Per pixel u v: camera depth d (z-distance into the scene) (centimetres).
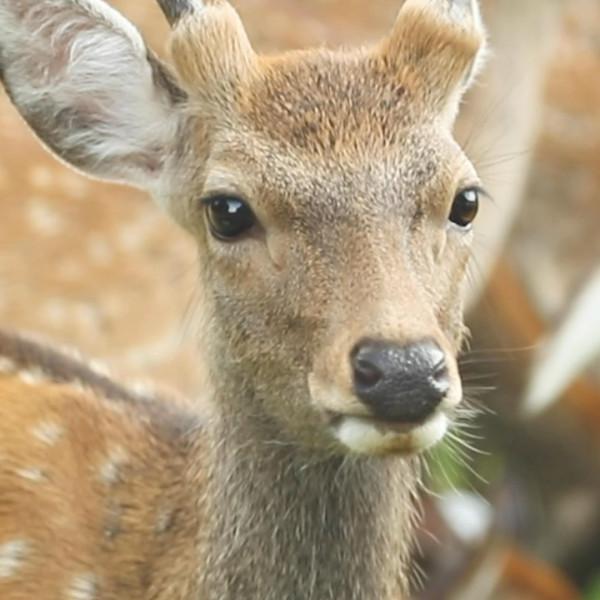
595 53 2134
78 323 1588
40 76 1147
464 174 1008
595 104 2067
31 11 1131
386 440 935
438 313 989
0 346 1224
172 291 1611
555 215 1994
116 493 1129
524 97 1803
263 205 1002
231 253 1014
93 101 1139
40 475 1144
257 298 1008
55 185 1641
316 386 964
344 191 988
